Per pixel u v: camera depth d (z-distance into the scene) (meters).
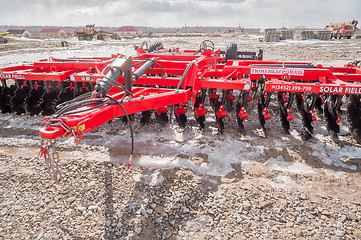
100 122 2.90
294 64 5.37
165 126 5.36
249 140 4.72
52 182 3.47
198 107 5.00
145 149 4.42
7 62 14.38
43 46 28.98
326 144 4.53
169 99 3.75
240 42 32.28
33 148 4.43
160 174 3.70
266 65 5.40
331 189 3.37
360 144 4.53
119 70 3.41
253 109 6.38
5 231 2.70
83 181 3.51
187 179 3.59
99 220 2.86
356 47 23.11
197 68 4.50
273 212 2.97
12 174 3.62
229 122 5.57
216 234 2.69
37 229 2.73
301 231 2.70
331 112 4.74
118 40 46.22
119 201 3.15
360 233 2.67
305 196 3.23
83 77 4.86
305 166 3.88
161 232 2.72
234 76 5.05
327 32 33.94
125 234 2.69
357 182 3.50
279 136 4.87
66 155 4.21
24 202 3.11
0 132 5.04
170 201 3.17
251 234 2.68
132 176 3.65
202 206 3.08
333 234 2.67
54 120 2.56
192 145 4.55
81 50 23.34
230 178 3.62
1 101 5.96
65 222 2.82
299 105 5.99
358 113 4.70
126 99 3.44
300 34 34.56
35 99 5.83
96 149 4.40
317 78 5.13
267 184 3.47
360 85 4.04
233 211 3.00
